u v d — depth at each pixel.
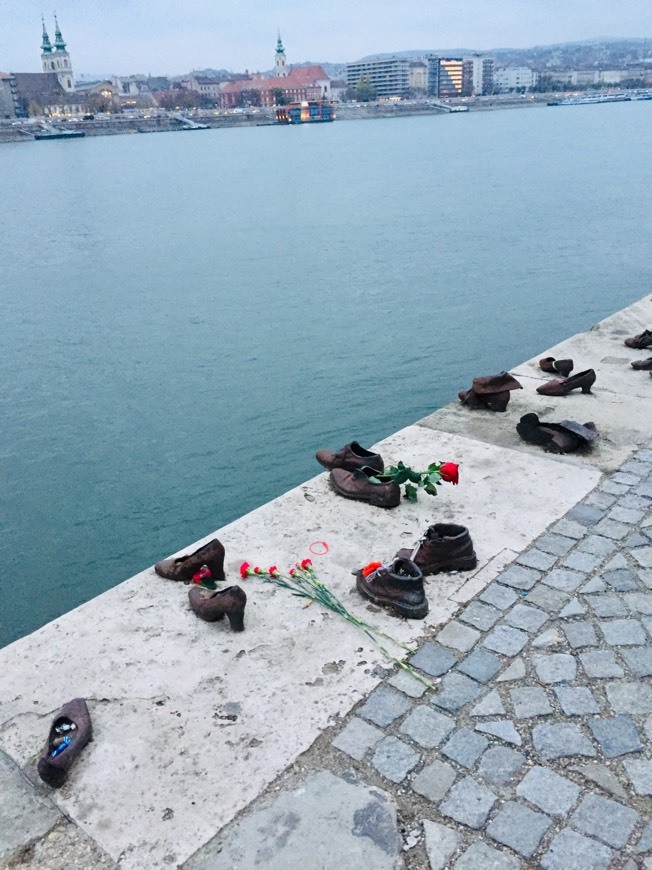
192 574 4.60
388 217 63.16
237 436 22.22
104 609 4.39
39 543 17.25
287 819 2.97
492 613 4.17
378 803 3.01
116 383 27.45
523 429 6.29
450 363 27.44
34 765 3.30
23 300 41.19
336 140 192.62
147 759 3.29
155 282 44.12
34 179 127.19
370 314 34.38
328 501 5.52
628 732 3.29
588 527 4.97
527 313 33.25
